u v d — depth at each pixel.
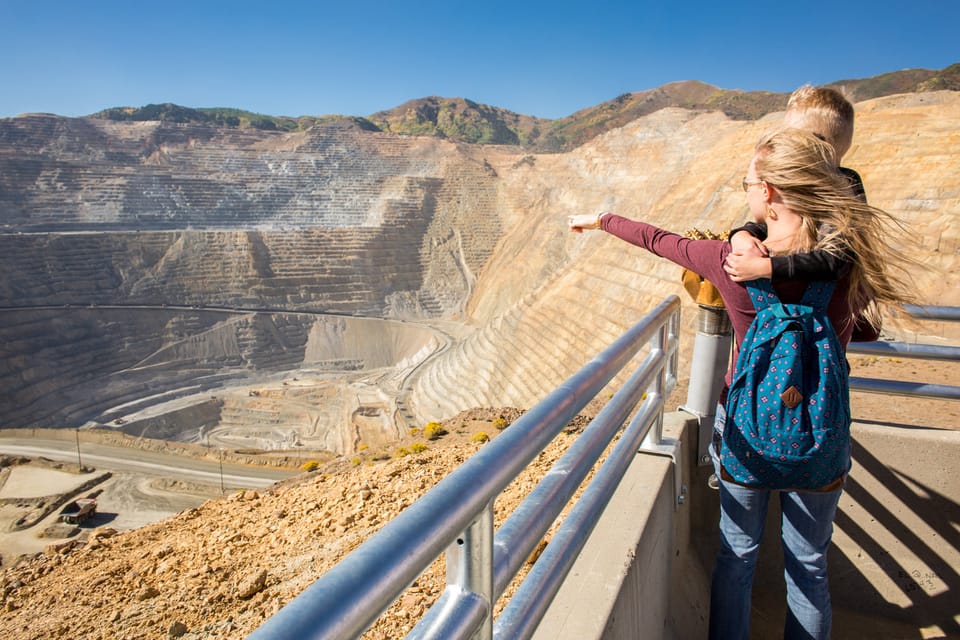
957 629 3.33
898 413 5.77
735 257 2.11
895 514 3.50
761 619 3.48
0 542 50.06
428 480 6.97
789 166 2.09
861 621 3.47
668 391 3.49
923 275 25.98
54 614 5.59
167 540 7.40
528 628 1.51
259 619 4.68
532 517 1.55
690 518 3.48
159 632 4.74
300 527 6.45
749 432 2.15
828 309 2.16
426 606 3.70
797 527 2.41
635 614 2.24
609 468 2.35
